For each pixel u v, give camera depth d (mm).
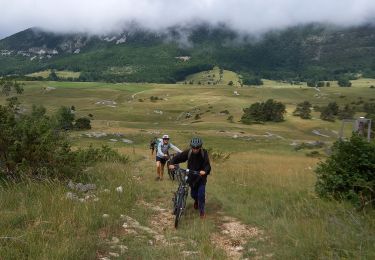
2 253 5844
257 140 82062
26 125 11727
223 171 20062
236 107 161750
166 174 18266
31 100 184125
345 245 6770
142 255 6809
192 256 6895
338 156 10273
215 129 101750
